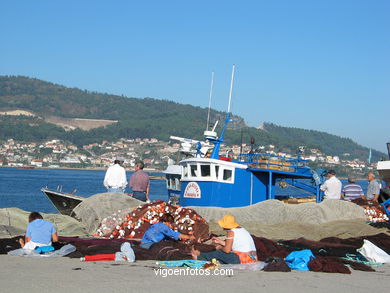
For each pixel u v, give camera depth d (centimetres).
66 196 2570
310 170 2627
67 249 1204
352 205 2028
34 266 1027
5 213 1736
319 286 934
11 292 793
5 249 1223
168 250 1195
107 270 1002
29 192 7481
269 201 1962
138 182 2031
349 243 1546
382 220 2023
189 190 2419
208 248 1252
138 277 945
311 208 1950
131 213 1633
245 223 1902
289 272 1066
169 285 886
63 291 810
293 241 1492
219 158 2545
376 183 2183
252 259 1135
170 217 1387
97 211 1752
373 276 1072
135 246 1262
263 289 888
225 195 2375
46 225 1235
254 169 2444
